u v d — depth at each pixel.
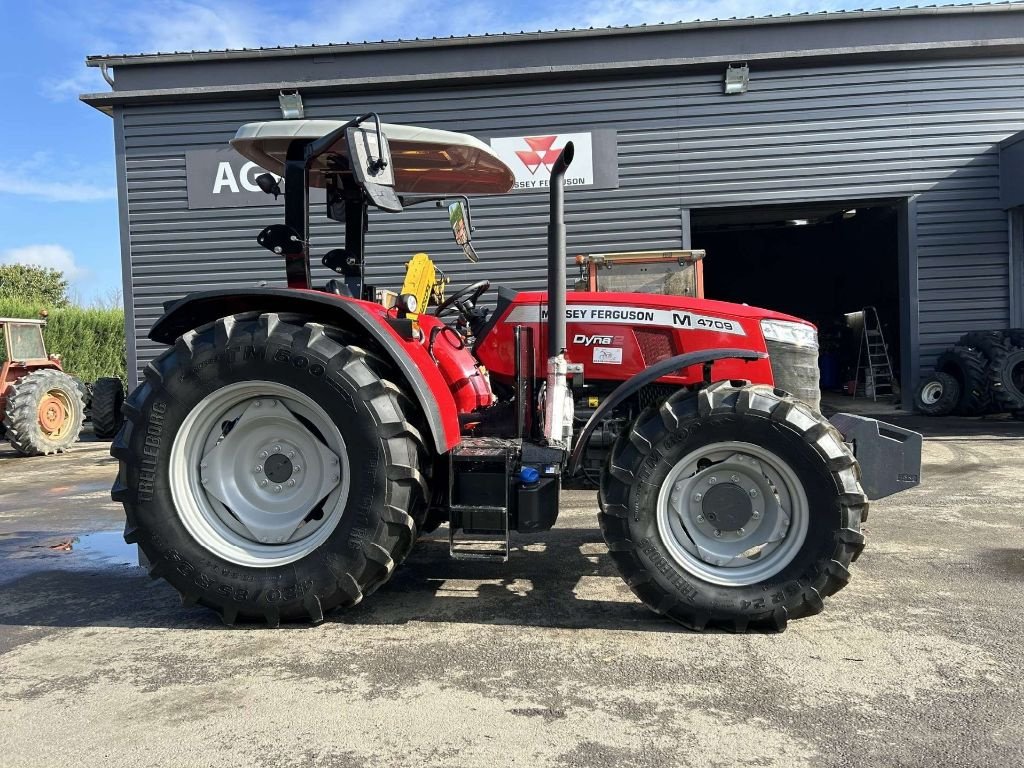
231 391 2.71
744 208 10.09
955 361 9.38
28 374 8.74
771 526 2.62
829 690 2.15
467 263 10.08
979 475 5.52
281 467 2.79
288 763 1.80
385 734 1.93
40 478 6.79
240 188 9.98
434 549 3.78
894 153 9.75
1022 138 9.24
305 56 9.80
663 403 2.69
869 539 3.80
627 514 2.61
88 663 2.41
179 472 2.73
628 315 3.50
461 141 3.30
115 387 8.34
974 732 1.91
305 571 2.62
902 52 9.52
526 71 9.63
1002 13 9.45
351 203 3.49
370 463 2.61
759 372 3.40
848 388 13.23
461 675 2.27
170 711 2.07
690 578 2.59
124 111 9.96
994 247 9.83
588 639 2.55
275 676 2.29
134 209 10.07
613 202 9.93
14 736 1.95
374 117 2.66
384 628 2.68
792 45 9.63
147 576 3.46
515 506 2.77
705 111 9.79
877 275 14.57
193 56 9.73
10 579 3.41
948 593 2.98
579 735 1.91
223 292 2.79
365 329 2.80
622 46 9.70
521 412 3.20
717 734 1.91
